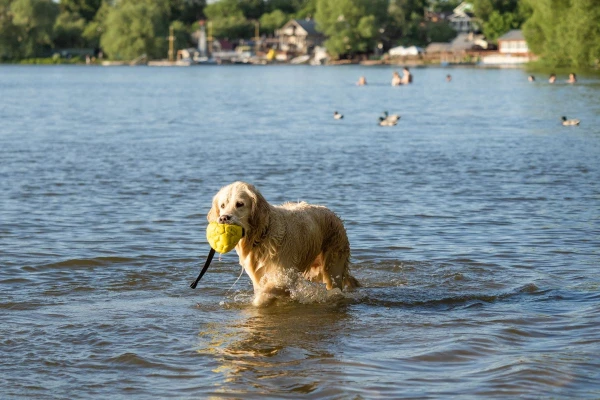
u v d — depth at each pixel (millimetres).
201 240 14375
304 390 7828
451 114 46781
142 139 32594
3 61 190125
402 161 25516
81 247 13734
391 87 83062
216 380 8102
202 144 30781
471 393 7711
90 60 191125
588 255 13188
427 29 187750
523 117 43250
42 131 36000
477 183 20953
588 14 82188
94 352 8852
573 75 77438
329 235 11281
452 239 14453
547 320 9914
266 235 10312
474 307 10586
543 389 7785
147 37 182375
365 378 8109
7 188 19734
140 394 7754
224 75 126188
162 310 10422
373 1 171375
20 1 175875
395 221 16031
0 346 8977
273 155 27219
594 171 22875
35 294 11062
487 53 164625
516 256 13188
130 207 17422
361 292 11320
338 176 22297
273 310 10461
